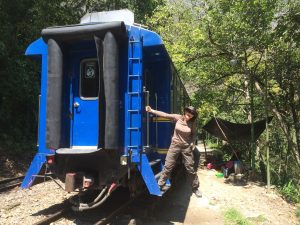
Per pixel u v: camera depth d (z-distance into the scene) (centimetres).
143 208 780
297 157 1268
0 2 1596
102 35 661
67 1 2086
